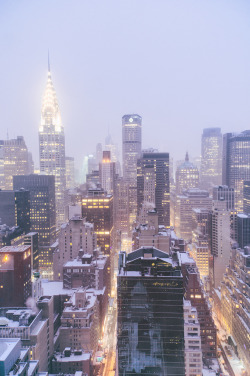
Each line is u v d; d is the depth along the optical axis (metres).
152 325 154.12
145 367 154.00
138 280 153.88
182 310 153.50
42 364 197.50
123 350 154.88
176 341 153.88
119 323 155.25
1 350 138.12
